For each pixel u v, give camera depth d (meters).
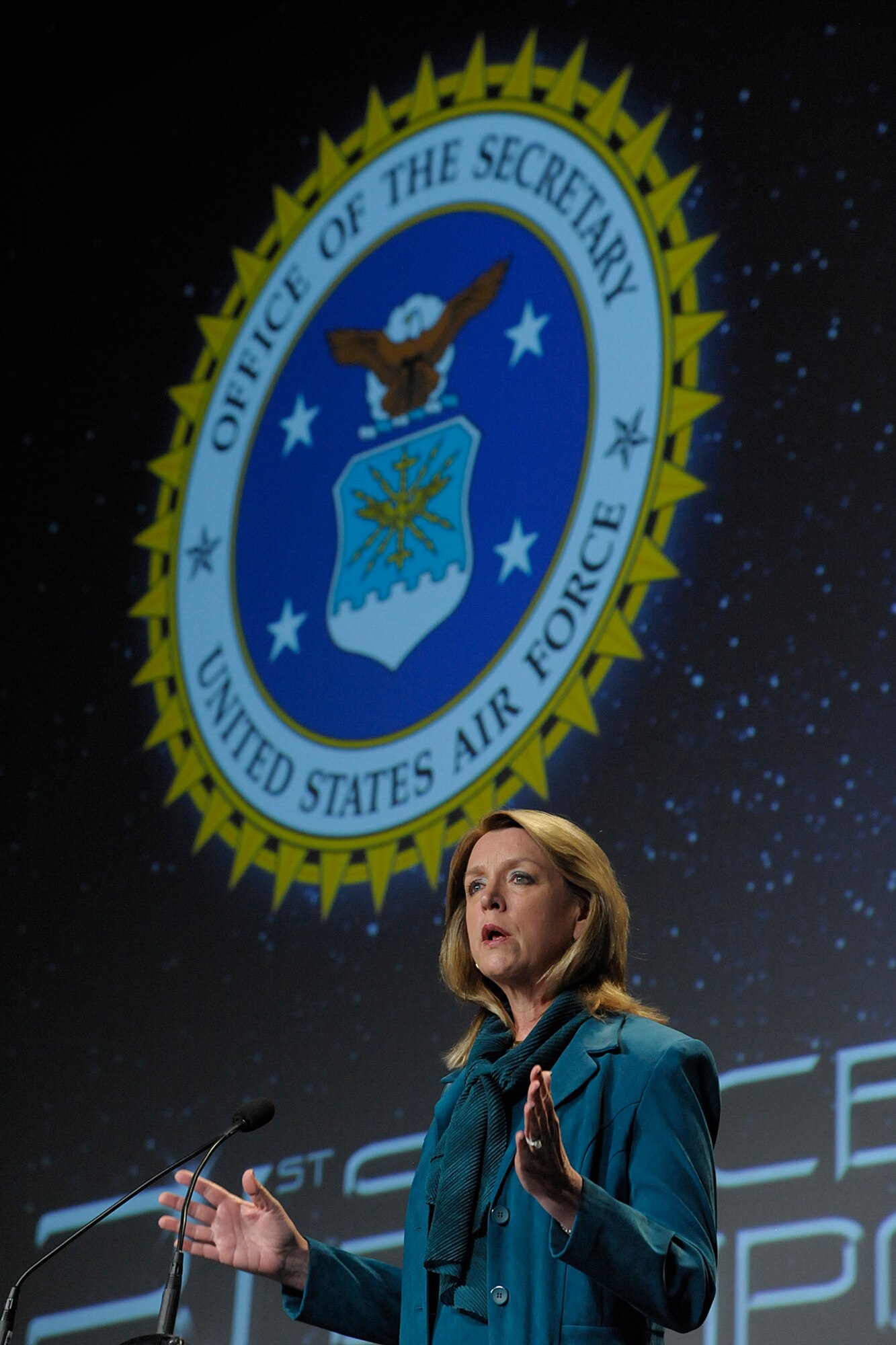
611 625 8.41
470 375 9.48
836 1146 6.96
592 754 8.28
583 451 8.84
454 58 10.23
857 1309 6.71
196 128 11.39
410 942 8.69
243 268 10.80
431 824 8.80
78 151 11.90
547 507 8.90
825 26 8.66
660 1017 4.55
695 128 8.93
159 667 10.31
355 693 9.35
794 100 8.64
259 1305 8.44
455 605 9.11
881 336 7.96
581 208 9.28
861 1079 6.99
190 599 10.30
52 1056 9.81
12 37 11.73
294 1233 4.55
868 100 8.38
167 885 9.79
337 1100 8.62
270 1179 8.66
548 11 9.84
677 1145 4.11
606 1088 4.23
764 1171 7.09
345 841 9.11
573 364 9.04
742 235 8.55
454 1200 4.21
